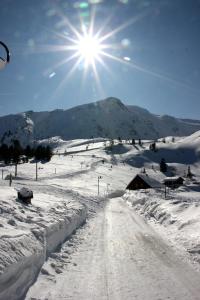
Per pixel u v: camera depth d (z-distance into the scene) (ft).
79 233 53.21
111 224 67.51
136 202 133.28
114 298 23.50
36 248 28.02
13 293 21.22
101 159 590.96
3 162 458.09
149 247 41.37
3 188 64.80
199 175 563.89
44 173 341.41
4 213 35.94
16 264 21.93
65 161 513.04
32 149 564.71
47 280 26.61
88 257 36.06
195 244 38.75
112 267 31.96
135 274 29.58
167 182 336.29
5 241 24.11
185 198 161.17
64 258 34.73
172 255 36.58
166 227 56.65
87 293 24.41
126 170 510.58
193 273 29.66
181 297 23.79
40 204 55.16
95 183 322.75
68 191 134.31
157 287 26.02
